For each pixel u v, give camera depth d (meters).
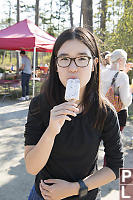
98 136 1.25
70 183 1.21
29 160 1.12
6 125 5.86
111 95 2.76
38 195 1.34
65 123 1.20
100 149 4.41
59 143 1.20
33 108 1.24
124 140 4.91
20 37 7.95
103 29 9.45
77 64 1.07
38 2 19.08
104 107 1.24
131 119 6.67
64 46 1.09
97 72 1.25
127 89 2.75
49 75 1.26
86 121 1.22
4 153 4.15
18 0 19.81
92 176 1.24
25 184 3.19
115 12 8.83
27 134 1.23
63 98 1.22
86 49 1.09
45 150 1.06
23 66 9.08
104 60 3.80
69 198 1.26
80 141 1.20
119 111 2.86
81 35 1.09
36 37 8.06
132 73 9.07
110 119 1.25
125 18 8.42
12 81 9.73
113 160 1.28
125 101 2.77
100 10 9.45
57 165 1.26
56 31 22.69
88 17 9.26
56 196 1.19
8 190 3.03
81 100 1.25
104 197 2.91
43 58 26.28
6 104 8.52
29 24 9.31
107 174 1.24
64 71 1.09
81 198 1.25
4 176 3.37
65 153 1.22
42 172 1.33
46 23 28.73
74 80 1.06
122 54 2.90
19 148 4.41
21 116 6.82
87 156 1.24
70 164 1.24
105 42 8.62
